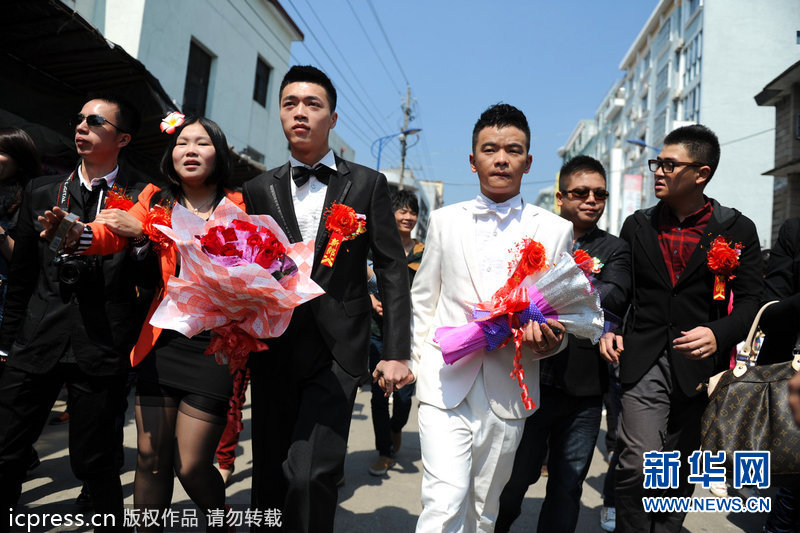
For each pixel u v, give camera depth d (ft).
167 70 32.04
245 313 6.65
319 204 7.61
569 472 8.35
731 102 72.13
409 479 13.05
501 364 7.07
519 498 8.33
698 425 8.07
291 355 7.13
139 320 7.76
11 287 7.66
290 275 6.57
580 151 167.53
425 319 7.66
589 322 6.77
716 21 73.26
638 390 8.40
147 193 7.95
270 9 43.83
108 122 7.84
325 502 6.48
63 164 19.92
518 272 6.80
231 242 6.40
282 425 7.39
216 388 7.11
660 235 9.00
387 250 7.44
